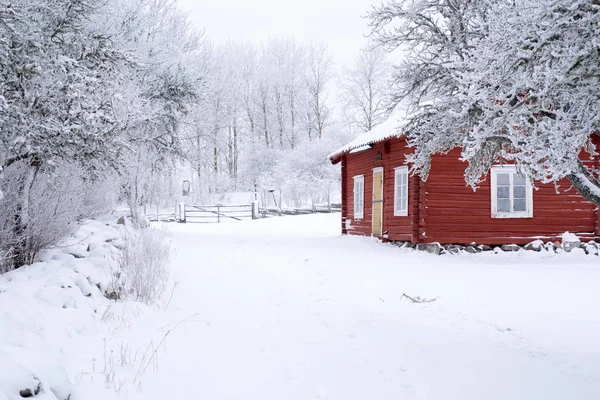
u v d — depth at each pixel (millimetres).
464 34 12984
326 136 46812
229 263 12375
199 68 20703
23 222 6992
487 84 5273
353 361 5395
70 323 5133
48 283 5855
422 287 10164
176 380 4449
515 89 4801
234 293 8695
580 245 16016
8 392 3096
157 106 15977
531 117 5246
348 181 23062
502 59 4715
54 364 3746
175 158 19781
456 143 6918
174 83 17391
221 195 44656
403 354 5684
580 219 16469
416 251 16109
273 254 14688
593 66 4320
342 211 23328
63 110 6543
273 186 42906
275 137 50438
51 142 6457
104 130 6750
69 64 6680
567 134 4527
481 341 6305
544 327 7105
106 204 11062
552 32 4293
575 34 4301
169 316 6691
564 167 4469
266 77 49406
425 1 15180
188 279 9609
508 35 4703
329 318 7227
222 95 37875
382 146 19312
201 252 14141
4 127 6145
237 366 5027
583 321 7461
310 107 49656
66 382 3615
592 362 5559
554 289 10039
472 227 16453
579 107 4535
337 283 10391
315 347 5824
